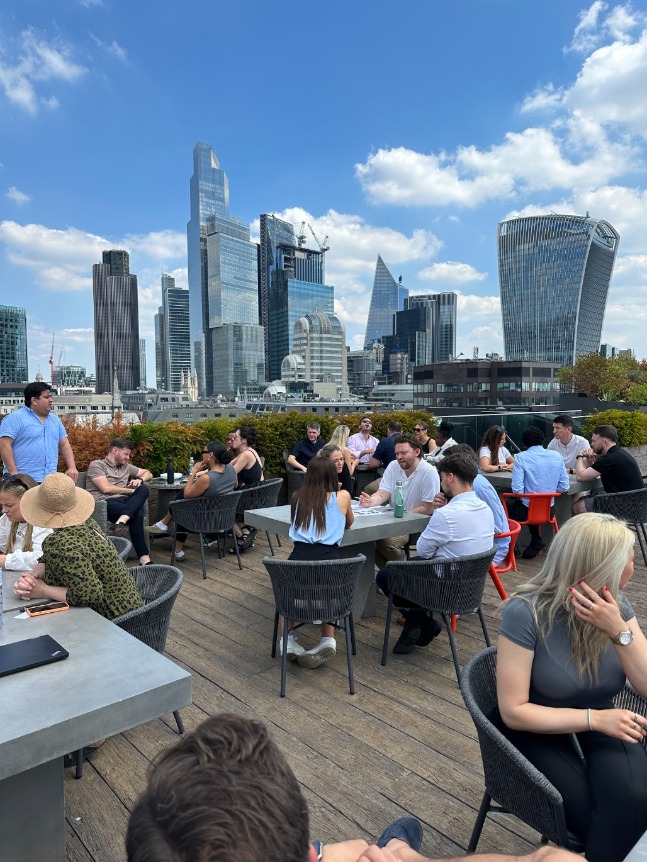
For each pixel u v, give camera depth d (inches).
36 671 67.6
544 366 4333.2
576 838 60.9
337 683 126.7
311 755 99.4
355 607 163.2
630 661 61.9
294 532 134.8
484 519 134.3
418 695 121.3
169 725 110.0
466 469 134.8
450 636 126.6
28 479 121.6
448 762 97.4
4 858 62.9
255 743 24.0
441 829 82.0
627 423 393.1
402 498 161.2
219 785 20.8
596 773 61.1
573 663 64.2
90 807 87.1
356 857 47.1
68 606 90.4
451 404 4480.8
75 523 97.7
